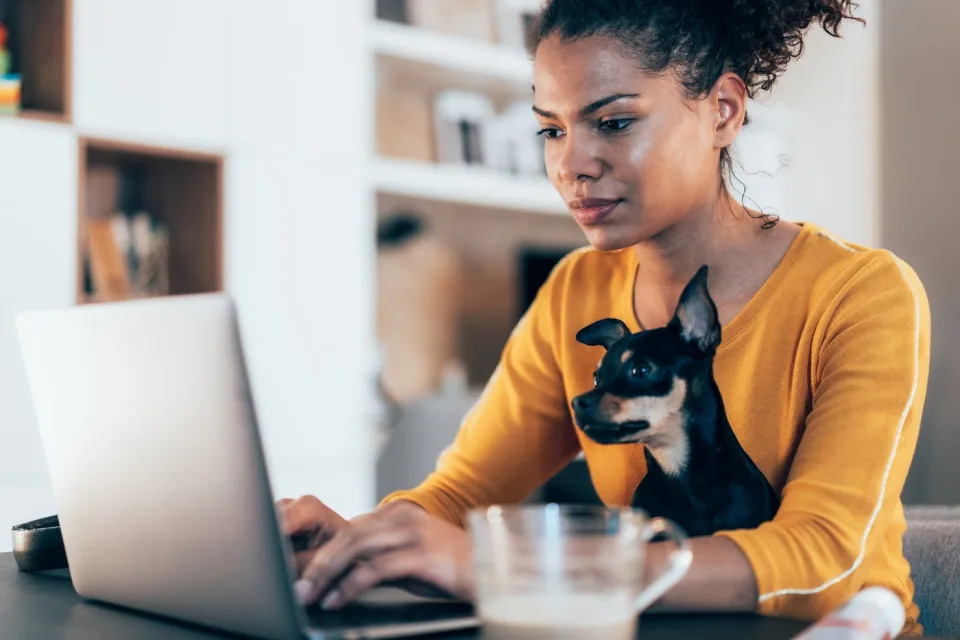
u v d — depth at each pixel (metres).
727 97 1.05
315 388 3.14
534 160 3.97
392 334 4.05
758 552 0.79
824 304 1.01
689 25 1.00
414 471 3.30
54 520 1.00
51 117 2.66
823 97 4.23
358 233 3.27
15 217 2.61
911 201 3.08
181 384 0.66
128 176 3.08
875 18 3.99
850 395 0.92
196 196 3.00
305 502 0.92
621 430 1.10
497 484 1.21
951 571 1.11
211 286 2.96
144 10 2.83
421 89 3.95
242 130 3.01
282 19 3.10
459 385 4.02
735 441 1.06
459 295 4.26
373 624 0.68
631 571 0.58
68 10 2.69
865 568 0.85
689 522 1.08
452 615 0.72
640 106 0.99
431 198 4.05
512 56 3.72
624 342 1.12
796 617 0.80
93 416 0.75
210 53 2.96
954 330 2.99
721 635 0.69
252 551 0.64
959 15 3.00
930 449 2.98
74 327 0.74
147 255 2.95
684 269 1.09
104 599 0.81
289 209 3.11
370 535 0.75
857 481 0.86
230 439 0.64
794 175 4.31
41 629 0.74
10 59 2.79
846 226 4.18
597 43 0.99
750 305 1.06
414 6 3.78
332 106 3.21
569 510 0.59
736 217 1.09
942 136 3.03
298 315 3.11
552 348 1.22
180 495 0.69
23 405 2.60
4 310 2.59
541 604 0.57
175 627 0.73
